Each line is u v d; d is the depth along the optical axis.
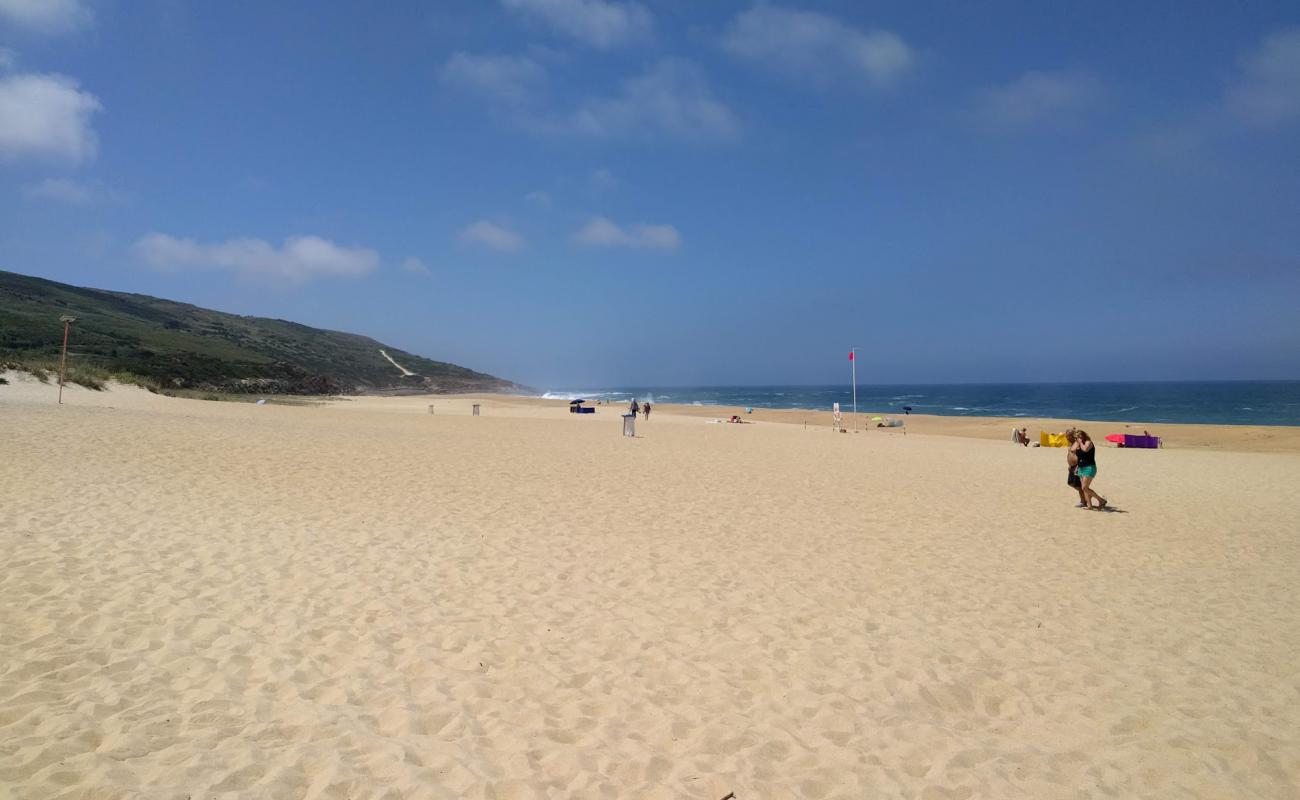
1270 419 57.31
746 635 5.39
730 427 35.88
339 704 3.92
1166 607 6.55
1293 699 4.61
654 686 4.44
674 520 9.62
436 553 7.25
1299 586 7.43
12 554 5.98
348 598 5.68
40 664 4.05
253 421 22.47
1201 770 3.71
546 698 4.18
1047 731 4.11
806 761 3.63
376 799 3.03
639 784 3.33
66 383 29.11
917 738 3.94
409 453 15.62
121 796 2.90
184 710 3.70
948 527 10.01
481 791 3.16
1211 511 12.28
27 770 3.01
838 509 11.09
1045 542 9.30
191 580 5.81
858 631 5.59
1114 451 25.27
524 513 9.58
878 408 82.19
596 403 74.44
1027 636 5.64
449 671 4.46
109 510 7.90
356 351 144.12
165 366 59.78
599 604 5.95
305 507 9.05
